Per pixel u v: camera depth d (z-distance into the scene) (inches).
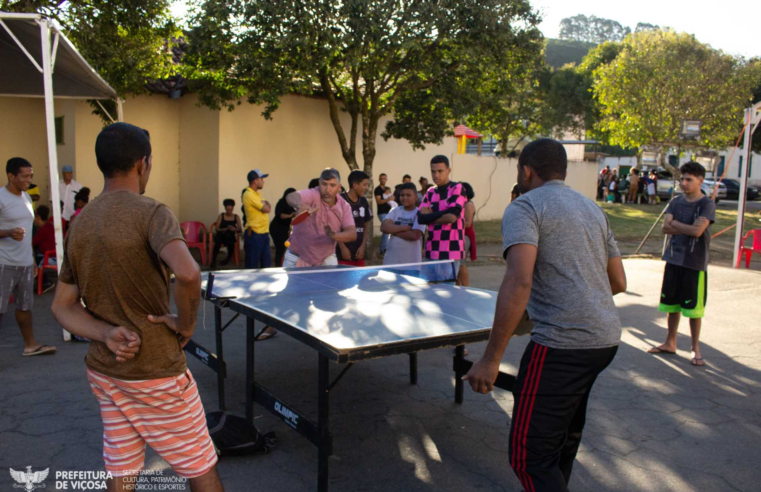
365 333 113.3
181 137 527.2
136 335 82.8
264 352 225.1
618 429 157.5
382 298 152.7
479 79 430.9
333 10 357.7
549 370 92.8
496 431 156.9
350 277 183.2
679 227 211.8
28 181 203.6
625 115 827.4
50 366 199.3
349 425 159.5
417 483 128.6
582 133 1533.0
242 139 485.1
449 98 421.7
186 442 90.4
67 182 425.7
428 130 480.7
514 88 461.1
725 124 805.9
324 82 418.9
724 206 1063.6
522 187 108.0
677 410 171.2
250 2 359.6
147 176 91.6
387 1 364.5
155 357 85.4
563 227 95.1
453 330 118.0
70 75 315.6
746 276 404.5
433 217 217.3
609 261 103.9
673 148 921.5
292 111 512.7
